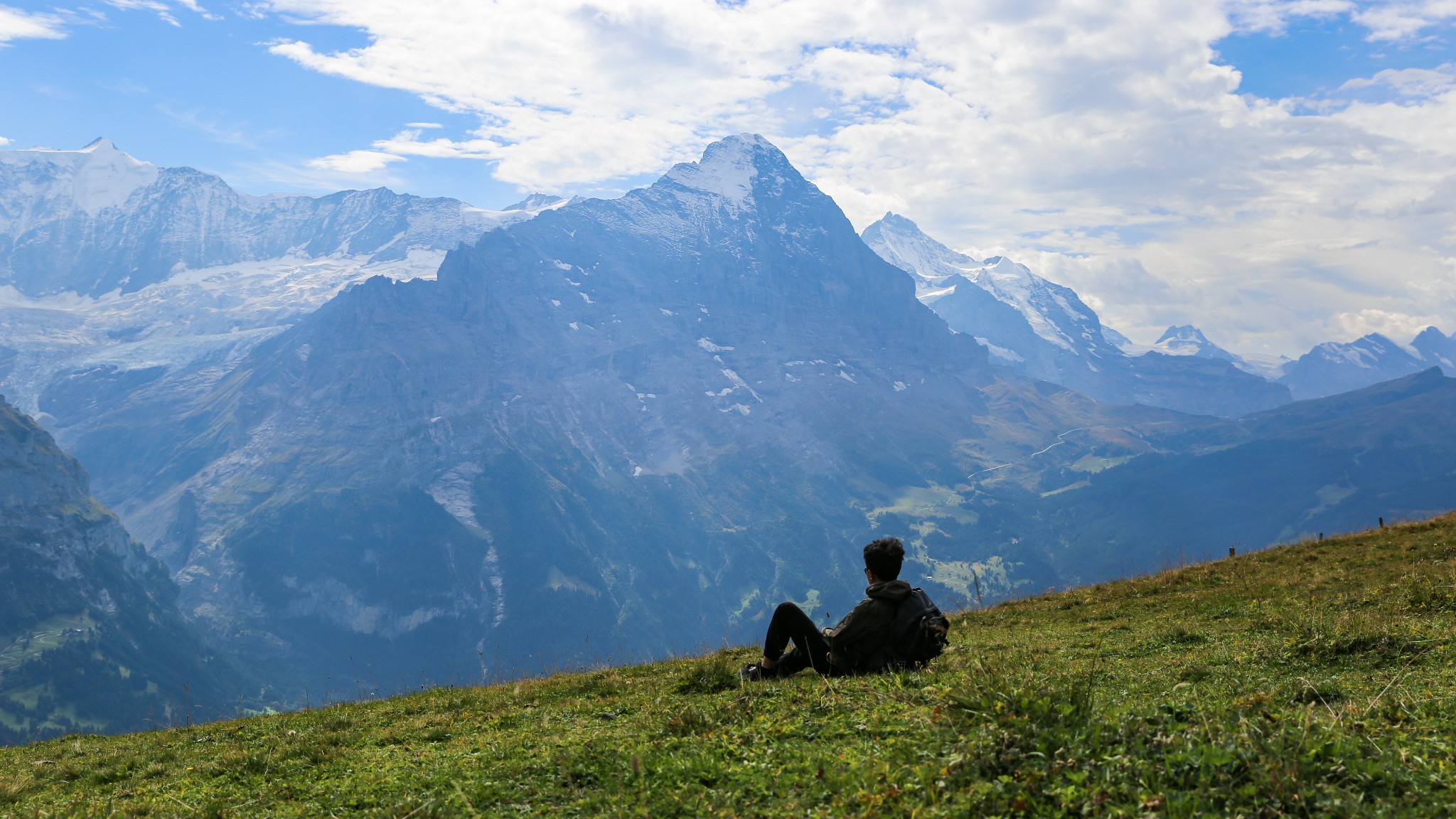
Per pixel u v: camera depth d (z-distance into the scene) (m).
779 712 8.35
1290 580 23.08
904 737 6.55
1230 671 9.93
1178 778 4.88
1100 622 20.31
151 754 11.66
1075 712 5.93
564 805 6.40
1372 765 4.80
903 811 5.00
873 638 10.04
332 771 9.10
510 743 9.26
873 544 10.55
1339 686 7.79
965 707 6.58
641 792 6.20
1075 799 4.75
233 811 7.75
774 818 5.33
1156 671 10.42
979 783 5.08
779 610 10.77
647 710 10.40
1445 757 5.10
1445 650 9.93
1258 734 5.28
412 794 7.36
